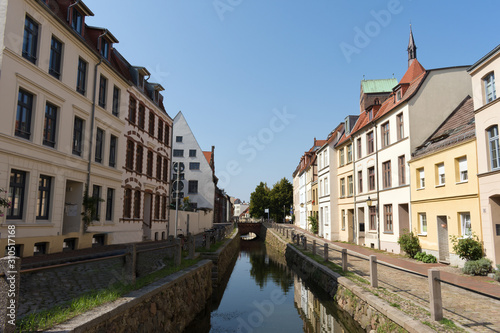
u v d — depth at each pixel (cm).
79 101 1647
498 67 1251
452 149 1517
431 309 686
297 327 1101
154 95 2700
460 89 1948
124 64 2284
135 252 820
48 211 1451
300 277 1939
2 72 1180
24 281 564
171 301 916
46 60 1407
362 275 1230
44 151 1396
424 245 1714
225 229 3231
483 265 1215
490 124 1284
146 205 2591
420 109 1916
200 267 1279
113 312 584
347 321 1056
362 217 2644
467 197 1408
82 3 1641
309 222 4084
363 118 2762
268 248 4347
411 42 4719
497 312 738
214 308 1352
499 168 1223
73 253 1440
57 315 522
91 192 1741
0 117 1173
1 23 1194
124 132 2123
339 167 3127
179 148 4953
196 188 4866
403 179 1994
